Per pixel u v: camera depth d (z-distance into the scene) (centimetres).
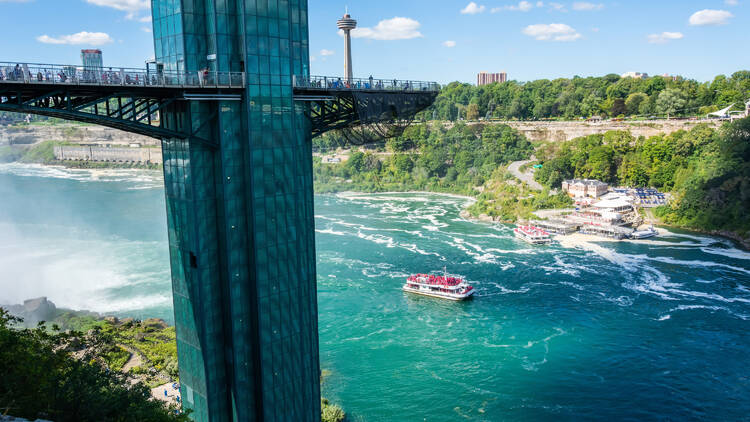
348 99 4509
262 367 3981
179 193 3759
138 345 6994
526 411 5816
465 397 6097
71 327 7700
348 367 6800
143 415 2944
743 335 7344
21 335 2978
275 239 3950
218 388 3972
